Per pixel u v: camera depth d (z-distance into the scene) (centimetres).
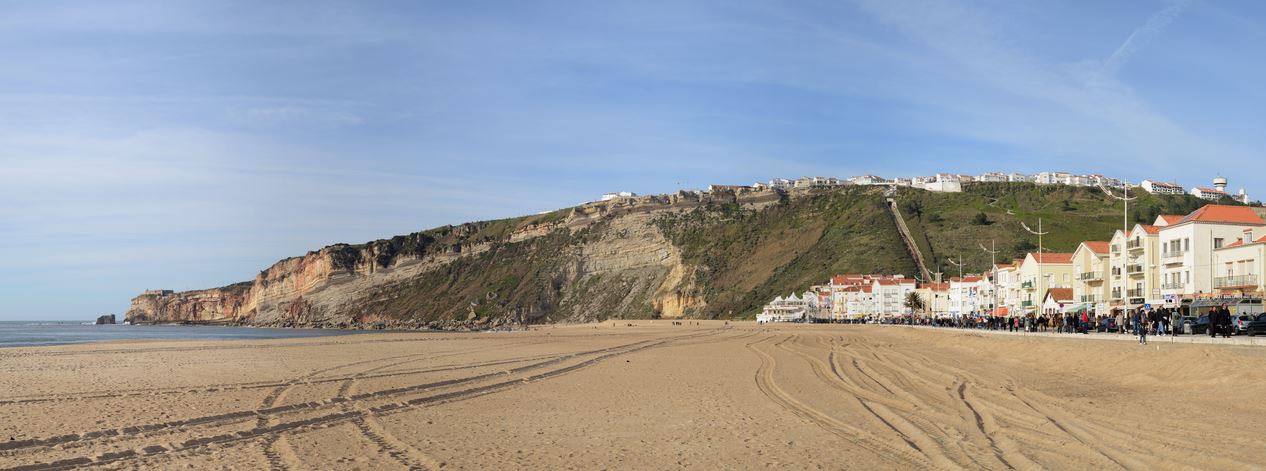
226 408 2355
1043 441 1786
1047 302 9831
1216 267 7300
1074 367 3709
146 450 1723
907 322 13975
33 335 14438
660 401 2645
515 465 1630
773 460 1675
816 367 3991
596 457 1714
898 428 2047
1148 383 2916
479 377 3419
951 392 2784
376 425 2088
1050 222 19912
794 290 19412
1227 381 2652
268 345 6694
